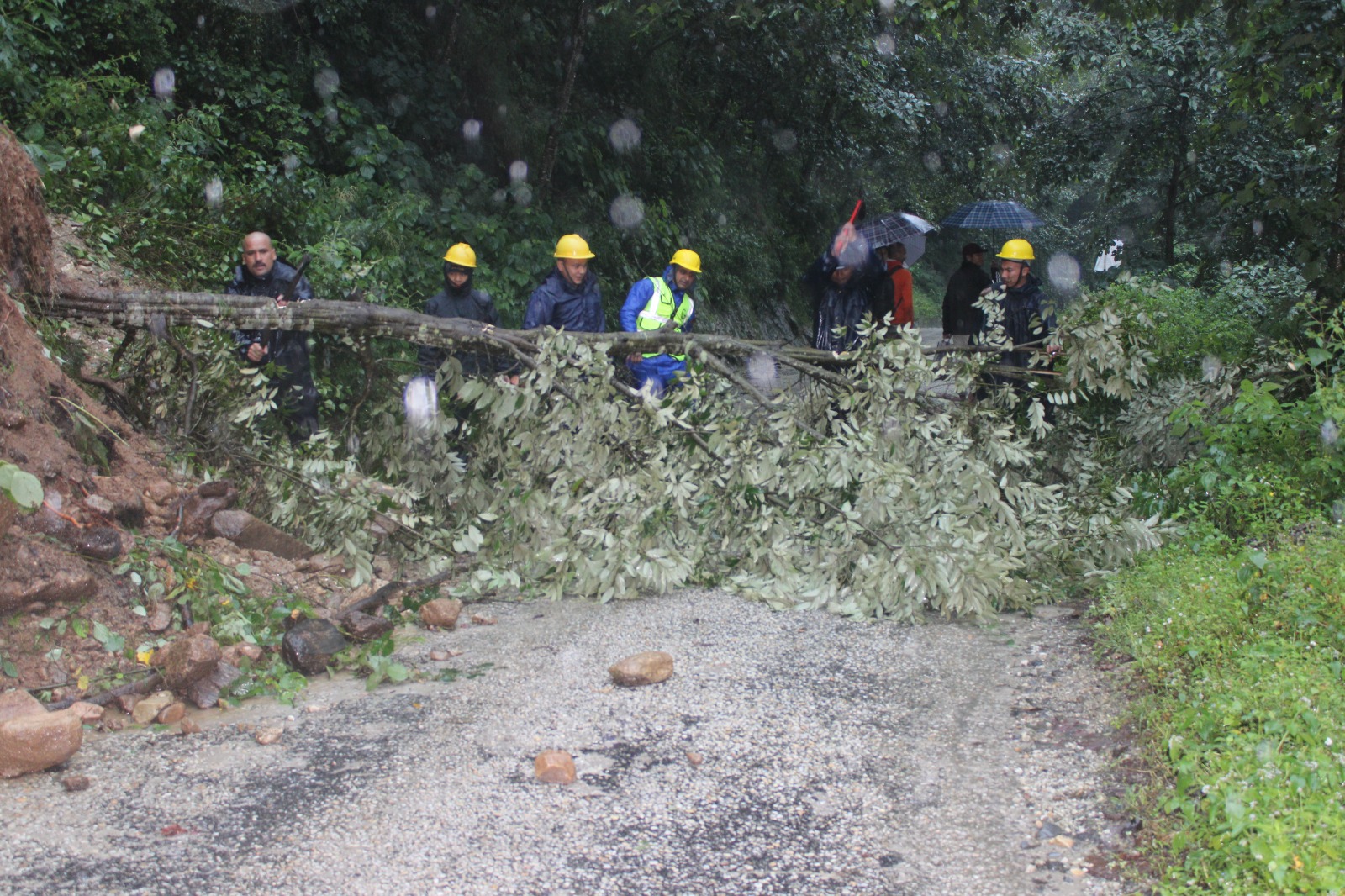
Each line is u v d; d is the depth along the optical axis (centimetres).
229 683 425
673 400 588
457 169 1261
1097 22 1675
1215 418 665
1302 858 258
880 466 543
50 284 553
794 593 555
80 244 763
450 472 606
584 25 1562
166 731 390
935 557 517
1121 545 568
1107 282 1878
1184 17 976
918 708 412
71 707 393
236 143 1041
